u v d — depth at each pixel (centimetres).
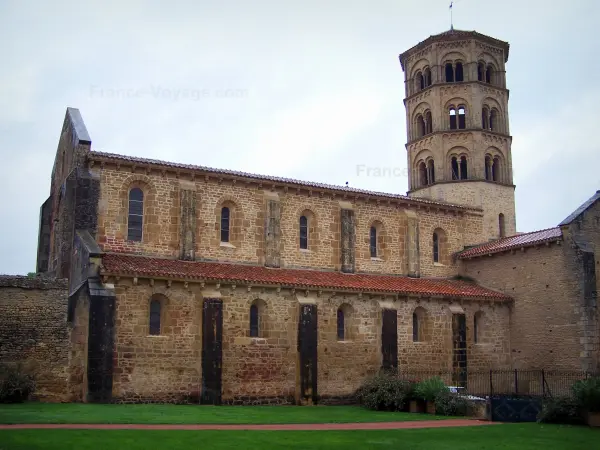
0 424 2089
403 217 4378
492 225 4894
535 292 4084
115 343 3014
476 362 4069
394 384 3262
